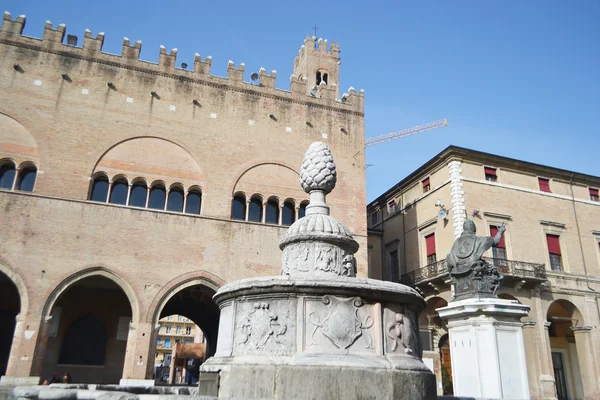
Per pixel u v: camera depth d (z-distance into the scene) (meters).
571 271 33.62
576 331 32.47
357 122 34.00
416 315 8.24
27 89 26.84
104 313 30.73
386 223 41.78
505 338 10.11
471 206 32.56
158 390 10.49
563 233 34.59
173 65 30.44
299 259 9.34
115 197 27.33
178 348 63.00
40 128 26.48
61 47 28.20
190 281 26.61
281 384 6.75
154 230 26.70
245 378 7.03
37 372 22.67
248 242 28.41
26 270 23.89
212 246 27.58
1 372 28.16
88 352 29.92
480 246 11.12
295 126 32.19
